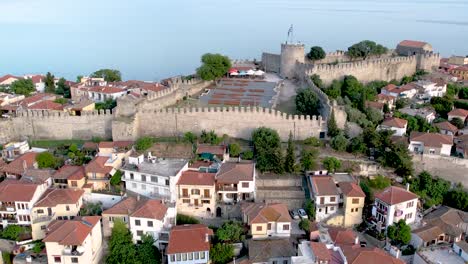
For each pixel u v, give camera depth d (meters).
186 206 76.19
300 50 127.88
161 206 71.38
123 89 119.81
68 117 96.31
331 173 83.75
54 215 71.94
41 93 127.00
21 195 72.19
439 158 88.31
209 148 87.25
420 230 72.44
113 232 68.88
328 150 90.31
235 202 77.19
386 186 82.44
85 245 64.38
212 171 80.56
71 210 72.44
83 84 128.38
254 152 88.31
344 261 61.41
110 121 95.75
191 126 95.81
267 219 69.62
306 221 71.25
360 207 75.56
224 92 117.06
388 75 129.38
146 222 68.69
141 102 98.44
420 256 67.06
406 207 74.56
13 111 105.88
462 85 126.69
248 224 70.88
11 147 89.56
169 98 106.19
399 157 84.88
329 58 134.88
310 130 94.00
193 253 64.75
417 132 94.19
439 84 119.94
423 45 139.00
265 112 93.81
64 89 135.38
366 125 95.19
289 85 123.50
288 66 129.12
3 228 73.50
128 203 71.94
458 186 88.19
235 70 132.12
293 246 66.94
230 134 95.75
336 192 75.56
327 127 93.31
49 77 138.12
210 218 76.12
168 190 75.00
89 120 96.25
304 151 87.75
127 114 95.69
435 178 87.75
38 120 96.81
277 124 94.12
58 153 90.31
